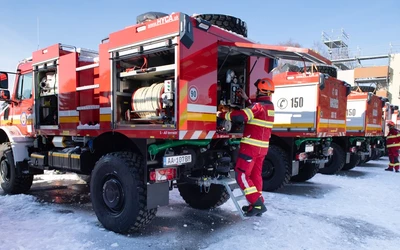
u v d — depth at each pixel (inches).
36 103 221.6
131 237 151.0
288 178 258.2
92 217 180.9
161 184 150.3
